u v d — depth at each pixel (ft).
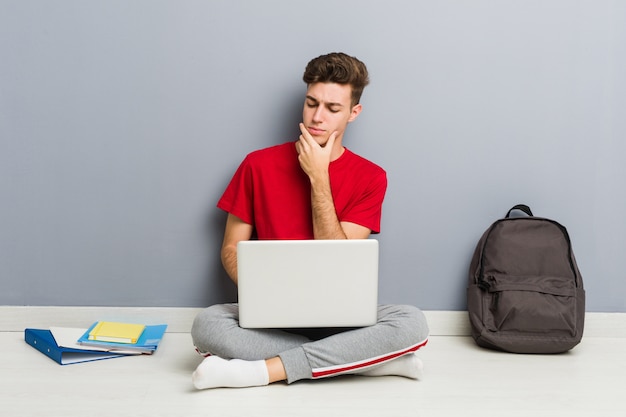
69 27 7.46
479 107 7.68
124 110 7.57
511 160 7.75
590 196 7.80
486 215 7.80
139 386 5.88
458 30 7.59
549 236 7.50
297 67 7.56
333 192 7.07
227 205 7.24
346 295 5.79
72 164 7.61
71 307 7.72
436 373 6.42
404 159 7.70
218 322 6.06
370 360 5.90
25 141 7.57
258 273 5.74
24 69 7.49
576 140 7.75
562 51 7.64
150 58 7.52
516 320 7.11
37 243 7.68
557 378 6.34
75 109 7.55
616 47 7.65
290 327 5.95
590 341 7.77
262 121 7.62
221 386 5.80
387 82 7.61
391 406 5.49
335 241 5.73
